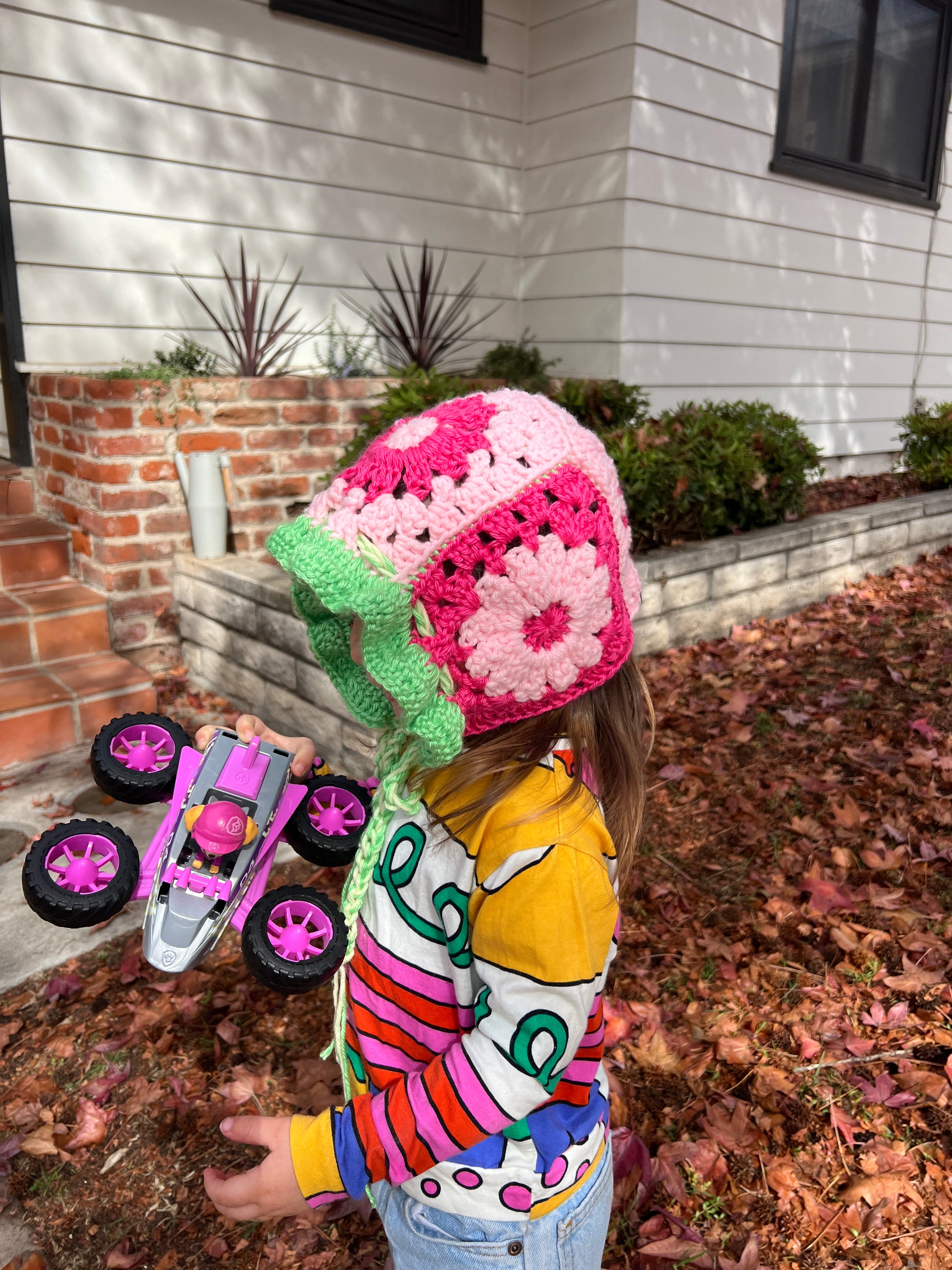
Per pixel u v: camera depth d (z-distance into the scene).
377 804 1.10
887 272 8.09
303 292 5.56
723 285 6.61
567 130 6.04
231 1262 1.82
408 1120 0.95
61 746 3.83
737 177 6.46
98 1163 2.04
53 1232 1.88
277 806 1.44
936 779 3.56
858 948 2.64
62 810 3.39
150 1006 2.49
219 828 1.33
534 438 0.93
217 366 5.18
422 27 5.70
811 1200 1.93
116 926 2.80
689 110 5.97
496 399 0.97
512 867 0.93
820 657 4.80
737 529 5.32
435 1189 1.04
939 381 9.09
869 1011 2.44
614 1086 2.20
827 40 7.02
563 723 1.02
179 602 4.46
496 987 0.93
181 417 4.28
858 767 3.67
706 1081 2.23
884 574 6.21
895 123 7.88
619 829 1.14
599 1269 1.15
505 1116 0.92
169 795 1.49
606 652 1.00
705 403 6.02
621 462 4.59
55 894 1.35
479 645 0.91
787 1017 2.43
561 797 0.97
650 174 5.86
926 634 5.11
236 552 4.57
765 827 3.27
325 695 3.57
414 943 1.04
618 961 2.64
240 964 2.65
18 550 4.40
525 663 0.92
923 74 7.98
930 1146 2.05
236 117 5.05
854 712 4.16
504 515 0.89
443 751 0.91
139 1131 2.12
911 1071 2.23
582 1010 0.91
